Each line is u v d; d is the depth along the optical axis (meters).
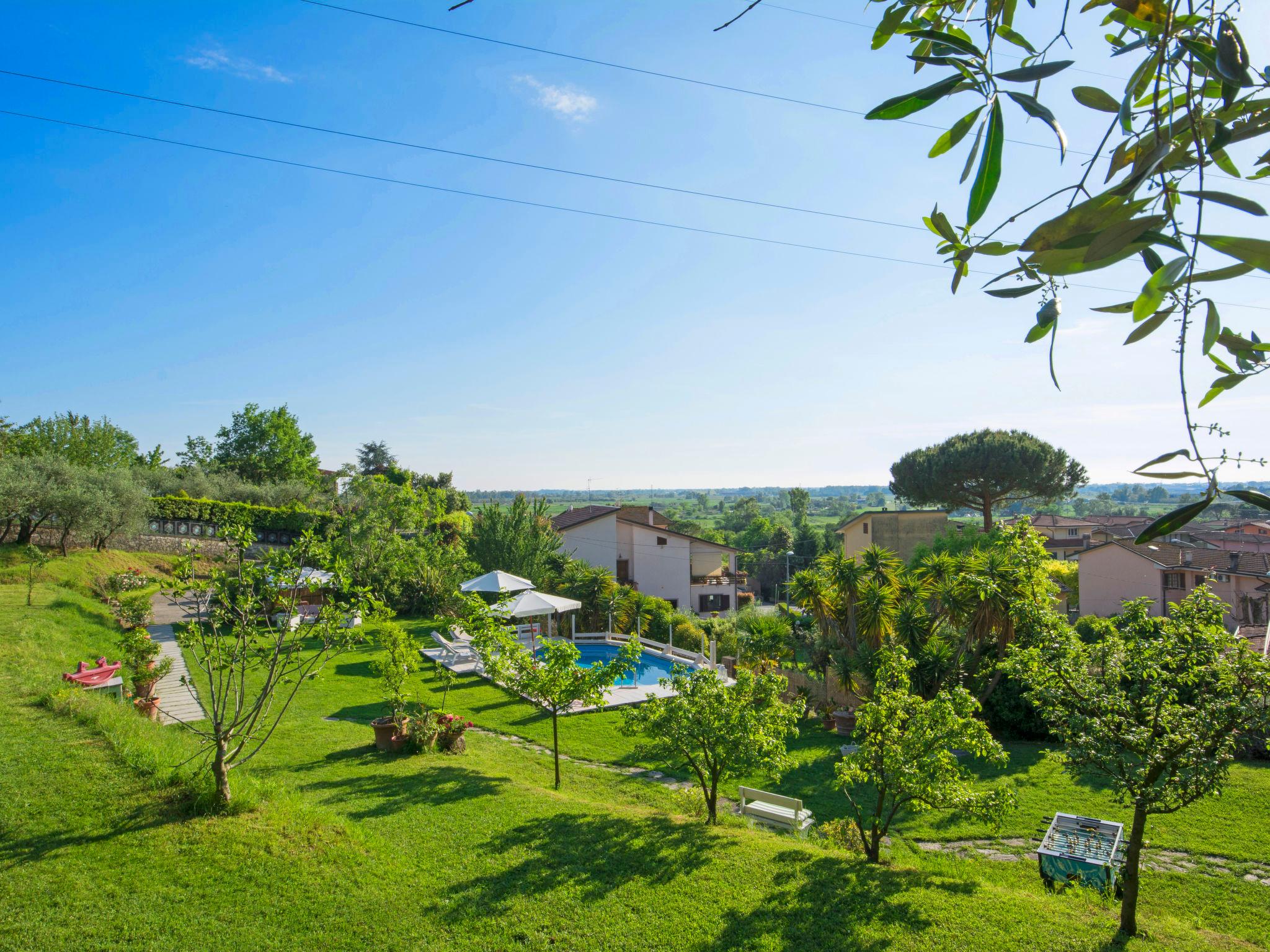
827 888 8.41
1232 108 1.31
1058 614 9.47
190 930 6.46
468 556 36.72
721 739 10.87
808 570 24.78
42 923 6.25
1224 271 1.12
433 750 14.08
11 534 30.84
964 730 9.75
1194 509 1.13
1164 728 8.18
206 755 10.67
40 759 9.24
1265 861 11.54
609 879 8.36
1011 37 1.66
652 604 34.97
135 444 53.16
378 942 6.68
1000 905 8.34
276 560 8.95
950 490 44.91
